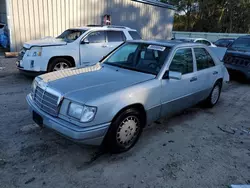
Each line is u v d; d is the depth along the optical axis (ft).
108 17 42.34
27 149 10.04
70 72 11.62
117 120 9.45
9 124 12.24
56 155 9.77
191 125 13.84
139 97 10.08
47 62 20.85
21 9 32.89
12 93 17.49
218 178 8.92
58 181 8.23
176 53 12.42
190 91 13.58
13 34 33.06
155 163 9.66
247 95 21.48
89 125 8.52
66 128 8.52
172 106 12.46
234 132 13.21
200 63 14.62
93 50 23.59
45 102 9.62
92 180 8.38
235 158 10.43
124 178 8.60
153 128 13.10
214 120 14.90
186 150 10.85
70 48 22.07
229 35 69.36
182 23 109.40
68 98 8.80
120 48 14.19
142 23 49.39
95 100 8.59
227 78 18.15
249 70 24.16
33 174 8.50
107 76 11.02
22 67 20.62
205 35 74.13
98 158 9.77
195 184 8.50
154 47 12.80
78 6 38.52
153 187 8.22
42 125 9.74
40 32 35.55
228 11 96.53
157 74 11.43
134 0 45.91
